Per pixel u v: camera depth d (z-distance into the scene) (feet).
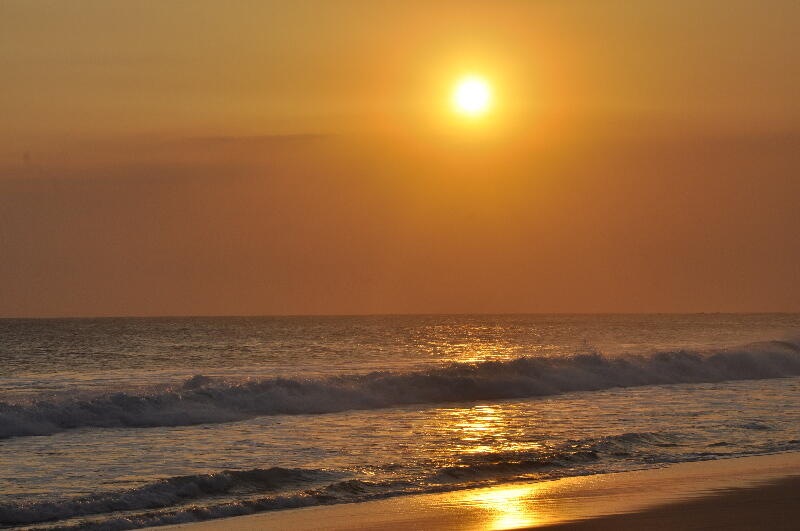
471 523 57.93
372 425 107.55
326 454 84.69
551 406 129.49
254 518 59.62
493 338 481.87
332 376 142.61
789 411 120.57
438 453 85.20
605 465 79.05
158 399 114.73
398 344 408.46
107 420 107.76
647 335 495.00
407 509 62.03
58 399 111.04
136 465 79.00
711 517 58.85
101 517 59.31
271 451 86.84
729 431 99.66
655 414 117.50
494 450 86.99
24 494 66.18
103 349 364.38
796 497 65.21
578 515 59.93
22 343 425.28
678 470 76.69
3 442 93.66
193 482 67.26
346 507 62.69
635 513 60.13
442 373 146.82
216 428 105.09
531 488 69.21
